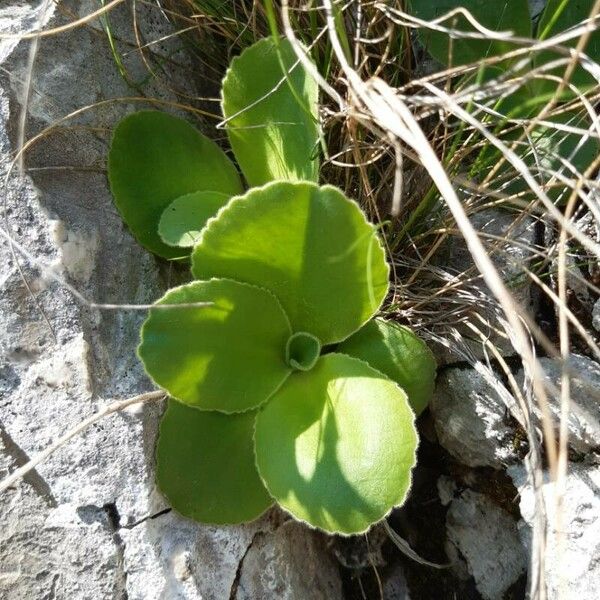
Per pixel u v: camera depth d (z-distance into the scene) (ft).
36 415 0.44
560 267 0.36
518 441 0.49
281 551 0.48
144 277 0.49
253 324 0.43
